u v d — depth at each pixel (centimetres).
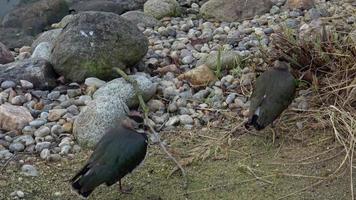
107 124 576
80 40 675
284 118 597
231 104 627
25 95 650
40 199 514
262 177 532
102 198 514
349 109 590
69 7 940
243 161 553
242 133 588
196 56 730
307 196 510
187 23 831
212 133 592
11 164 556
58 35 712
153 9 867
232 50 719
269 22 802
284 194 513
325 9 813
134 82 624
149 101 635
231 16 829
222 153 564
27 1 955
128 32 687
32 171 545
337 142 563
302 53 646
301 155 555
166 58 734
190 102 638
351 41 652
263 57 670
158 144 577
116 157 473
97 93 623
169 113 625
